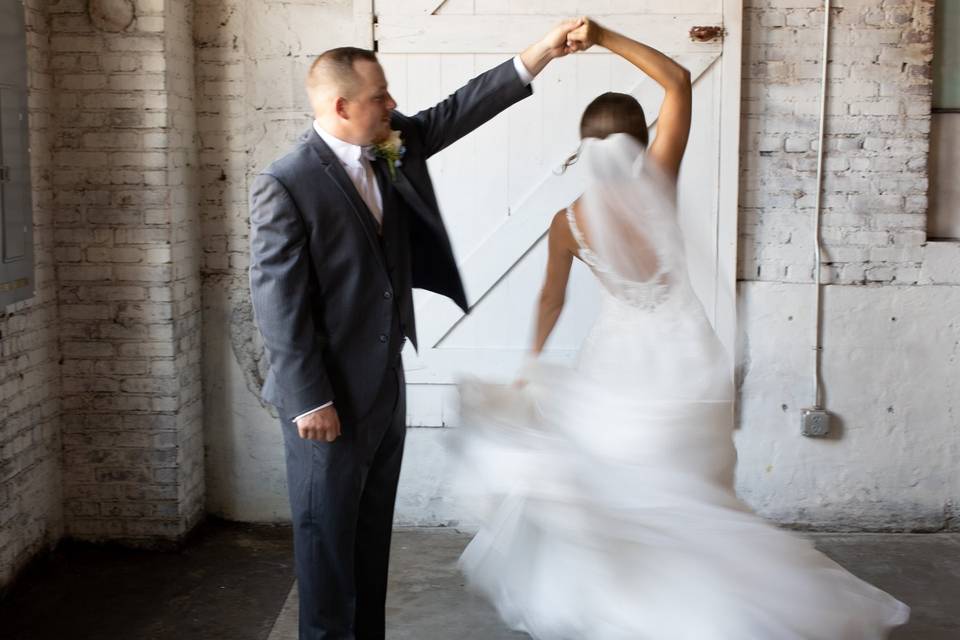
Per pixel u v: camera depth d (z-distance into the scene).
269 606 4.08
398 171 3.13
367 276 3.03
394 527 4.94
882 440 4.86
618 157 3.00
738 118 4.65
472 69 4.68
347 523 3.07
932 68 4.75
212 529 4.92
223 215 4.85
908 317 4.80
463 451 2.95
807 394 4.85
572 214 3.09
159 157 4.44
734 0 4.60
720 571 2.61
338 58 3.00
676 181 3.10
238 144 4.81
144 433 4.59
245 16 4.73
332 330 3.02
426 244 3.28
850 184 4.76
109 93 4.42
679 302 3.01
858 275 4.79
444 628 3.88
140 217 4.48
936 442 4.85
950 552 4.64
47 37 4.41
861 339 4.82
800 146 4.75
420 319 4.80
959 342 4.80
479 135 4.70
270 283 2.91
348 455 3.04
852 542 4.77
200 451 4.91
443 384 4.83
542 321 3.17
